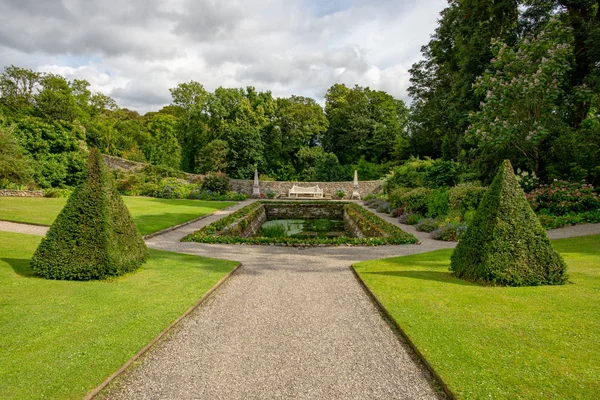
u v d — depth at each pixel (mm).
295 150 39875
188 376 2992
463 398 2543
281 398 2682
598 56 14688
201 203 22328
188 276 6039
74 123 28422
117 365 3053
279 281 6113
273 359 3309
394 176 23078
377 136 39938
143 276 5926
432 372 2984
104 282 5453
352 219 17188
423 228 12797
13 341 3396
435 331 3689
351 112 41219
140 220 13398
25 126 23469
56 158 24078
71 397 2570
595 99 15219
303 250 9180
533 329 3625
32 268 5457
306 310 4660
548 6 15938
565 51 12766
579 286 4996
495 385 2680
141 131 46812
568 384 2650
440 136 29953
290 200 27625
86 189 5633
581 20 15250
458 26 20094
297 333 3922
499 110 13719
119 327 3834
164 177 29406
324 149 43719
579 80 15922
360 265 7141
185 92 43438
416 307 4410
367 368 3143
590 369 2852
